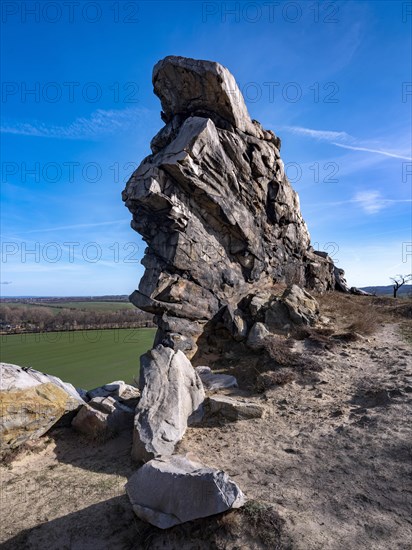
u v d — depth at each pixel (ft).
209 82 48.32
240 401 33.17
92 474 25.09
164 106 53.52
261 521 17.02
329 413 30.58
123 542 17.89
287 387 36.58
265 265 63.98
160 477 18.52
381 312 71.67
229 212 51.42
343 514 17.81
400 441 24.20
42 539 18.85
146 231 48.34
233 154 52.44
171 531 17.54
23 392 30.17
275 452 25.26
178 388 31.60
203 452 26.18
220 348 48.60
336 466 22.52
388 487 19.84
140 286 47.11
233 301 54.19
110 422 31.04
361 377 37.37
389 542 15.72
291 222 72.49
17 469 26.58
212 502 17.06
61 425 32.65
